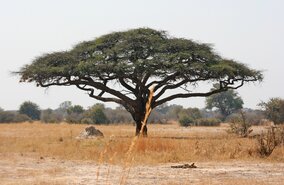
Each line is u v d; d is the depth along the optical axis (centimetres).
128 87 4188
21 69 4131
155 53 3975
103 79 4153
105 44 4119
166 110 16062
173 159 2173
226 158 2252
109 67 3800
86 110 9344
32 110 11825
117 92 4109
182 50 3975
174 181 1512
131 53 3988
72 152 2441
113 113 10362
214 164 2045
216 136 4128
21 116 9644
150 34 4103
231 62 4125
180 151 2397
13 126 6291
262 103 5931
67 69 3906
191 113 9612
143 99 4103
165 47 3944
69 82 4128
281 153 2328
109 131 4928
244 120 4244
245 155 2319
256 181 1525
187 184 1448
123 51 3925
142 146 2433
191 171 1791
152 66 3853
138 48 3981
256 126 7319
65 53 4169
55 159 2212
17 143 2995
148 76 3997
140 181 1512
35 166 1944
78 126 6412
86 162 2084
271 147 2395
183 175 1672
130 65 3812
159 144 2558
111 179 1556
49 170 1792
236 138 3647
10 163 2042
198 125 8469
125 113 10488
